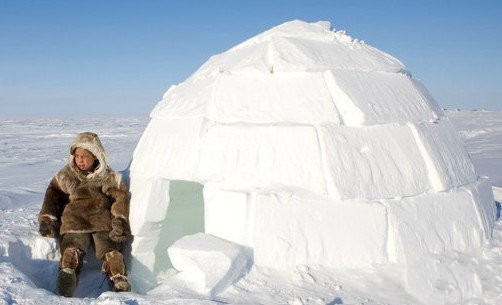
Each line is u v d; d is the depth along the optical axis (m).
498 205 5.23
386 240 3.44
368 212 3.42
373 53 4.41
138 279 3.96
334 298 2.95
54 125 52.16
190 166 3.81
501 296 3.15
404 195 3.61
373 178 3.54
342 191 3.40
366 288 3.11
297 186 3.46
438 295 3.11
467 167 4.34
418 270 3.25
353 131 3.64
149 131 4.67
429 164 3.81
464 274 3.32
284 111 3.69
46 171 13.66
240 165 3.58
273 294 2.98
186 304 2.74
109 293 2.96
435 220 3.66
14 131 40.47
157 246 4.10
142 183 4.17
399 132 3.84
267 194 3.36
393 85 4.16
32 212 5.93
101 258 3.86
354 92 3.79
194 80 4.66
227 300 2.90
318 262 3.33
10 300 2.88
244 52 4.37
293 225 3.33
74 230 3.89
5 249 3.82
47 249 4.11
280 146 3.56
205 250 3.14
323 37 4.32
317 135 3.54
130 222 4.05
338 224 3.38
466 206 3.92
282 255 3.29
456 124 31.62
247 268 3.21
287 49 3.99
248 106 3.79
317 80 3.81
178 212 4.38
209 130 3.81
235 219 3.38
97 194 4.10
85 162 4.11
